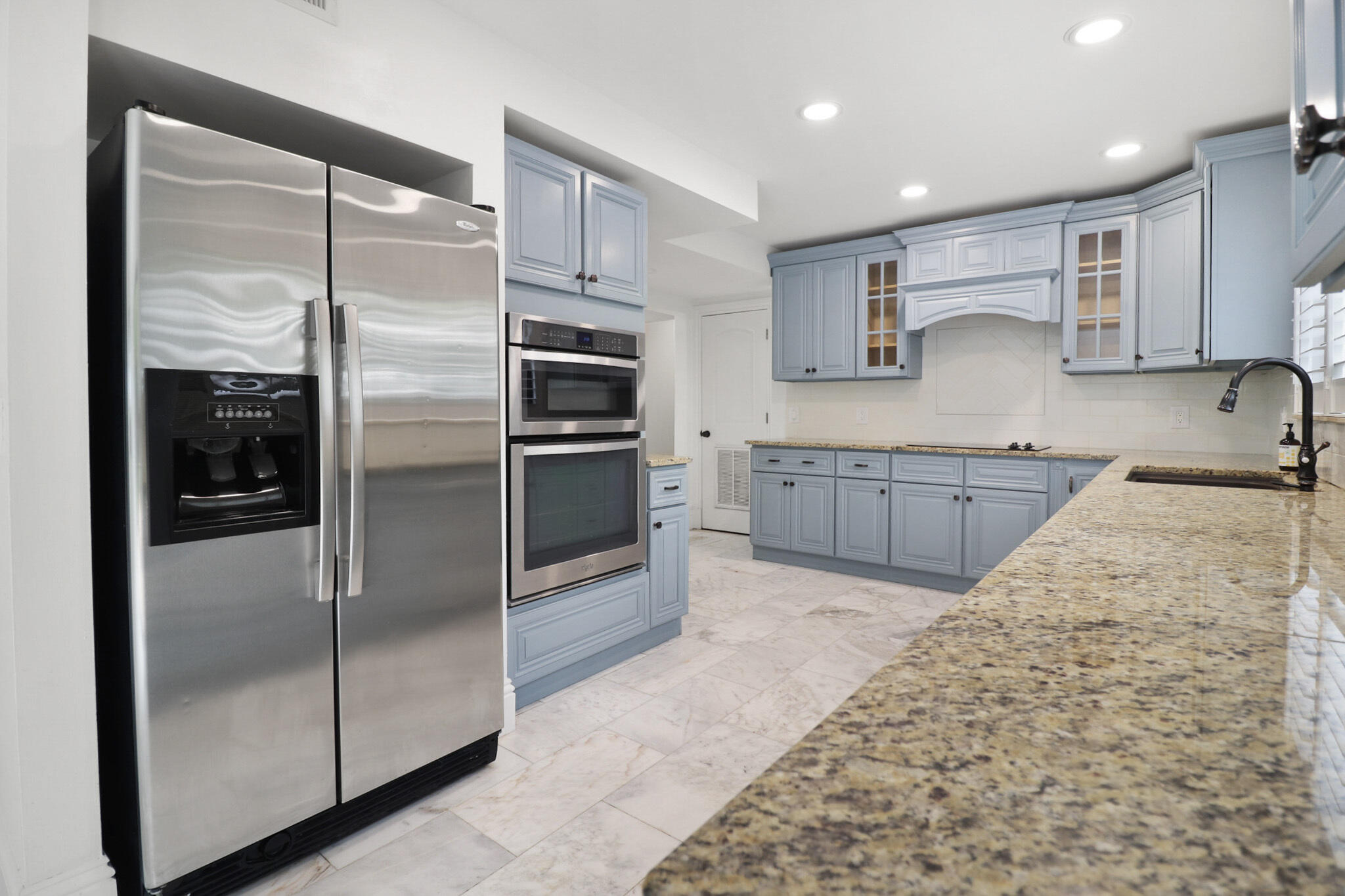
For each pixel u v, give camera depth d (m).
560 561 2.51
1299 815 0.34
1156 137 2.93
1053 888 0.29
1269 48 2.22
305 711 1.58
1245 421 3.57
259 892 1.51
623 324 2.82
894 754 0.41
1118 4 2.00
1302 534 1.20
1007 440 4.30
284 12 1.70
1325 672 0.54
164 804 1.38
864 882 0.29
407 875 1.56
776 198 3.75
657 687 2.60
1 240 1.25
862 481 4.29
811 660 2.89
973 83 2.47
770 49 2.26
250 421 1.47
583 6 2.04
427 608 1.83
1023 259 3.78
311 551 1.58
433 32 2.02
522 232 2.34
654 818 1.78
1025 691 0.51
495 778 1.97
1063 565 0.97
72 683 1.34
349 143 1.97
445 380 1.85
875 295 4.41
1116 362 3.57
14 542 1.28
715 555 5.02
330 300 1.61
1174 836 0.32
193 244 1.39
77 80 1.34
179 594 1.39
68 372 1.33
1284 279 2.76
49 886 1.31
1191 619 0.70
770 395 5.55
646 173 2.79
